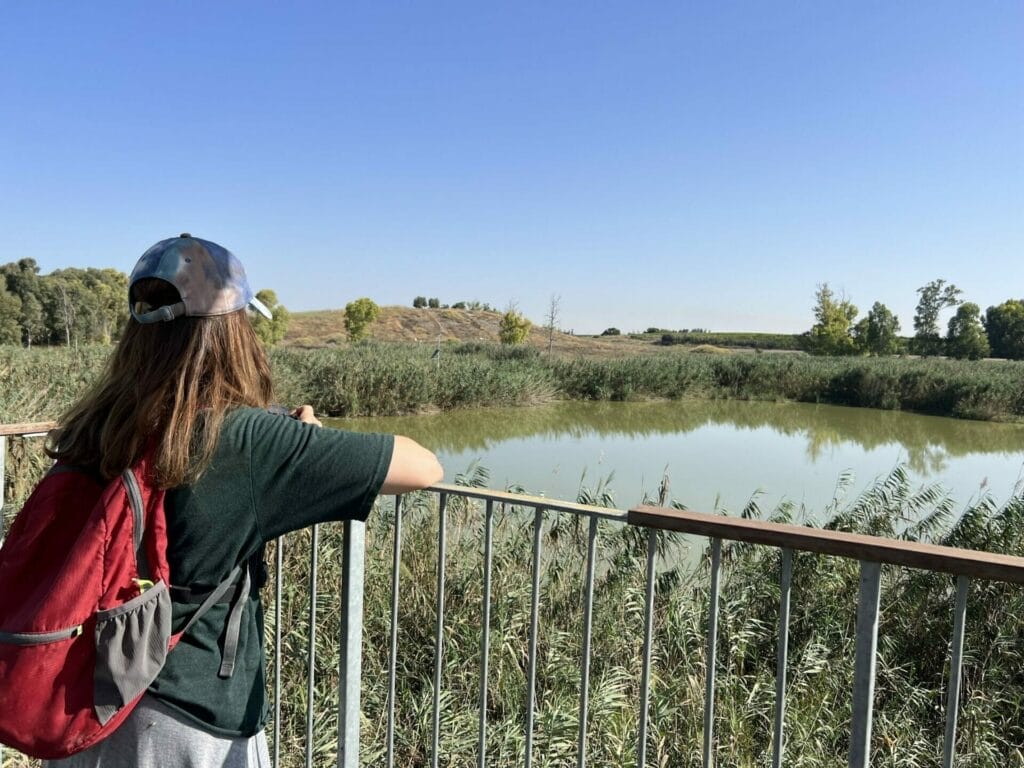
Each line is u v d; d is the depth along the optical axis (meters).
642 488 11.26
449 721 3.84
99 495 1.16
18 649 1.04
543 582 5.18
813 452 16.16
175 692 1.19
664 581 5.45
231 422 1.18
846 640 5.20
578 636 4.71
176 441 1.11
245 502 1.18
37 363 14.88
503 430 18.48
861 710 1.38
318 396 20.20
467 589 4.80
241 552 1.21
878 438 19.45
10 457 5.24
